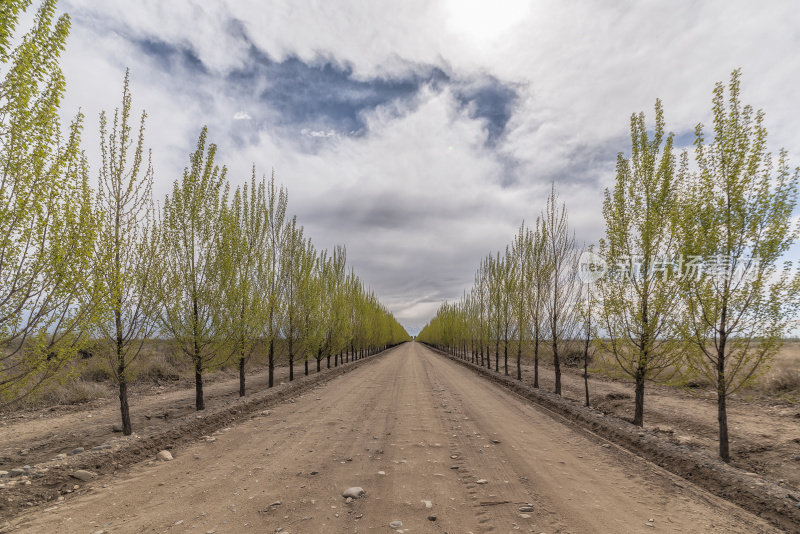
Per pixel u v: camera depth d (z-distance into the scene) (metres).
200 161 11.72
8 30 4.84
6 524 4.39
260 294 15.38
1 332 5.24
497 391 15.62
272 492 5.12
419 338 171.25
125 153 8.73
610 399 13.15
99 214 7.14
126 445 7.26
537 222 16.89
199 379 11.04
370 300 47.12
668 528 4.15
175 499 4.98
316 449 7.20
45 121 5.52
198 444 7.88
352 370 26.17
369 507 4.60
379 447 7.30
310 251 20.58
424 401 12.82
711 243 7.12
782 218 6.48
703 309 7.09
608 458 6.83
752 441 7.77
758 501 4.88
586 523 4.20
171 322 10.58
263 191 15.97
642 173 9.61
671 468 6.38
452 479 5.58
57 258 5.82
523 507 4.59
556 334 14.30
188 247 11.15
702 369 7.39
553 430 8.94
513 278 21.14
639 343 9.18
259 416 10.62
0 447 8.00
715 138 7.36
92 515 4.56
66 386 13.76
